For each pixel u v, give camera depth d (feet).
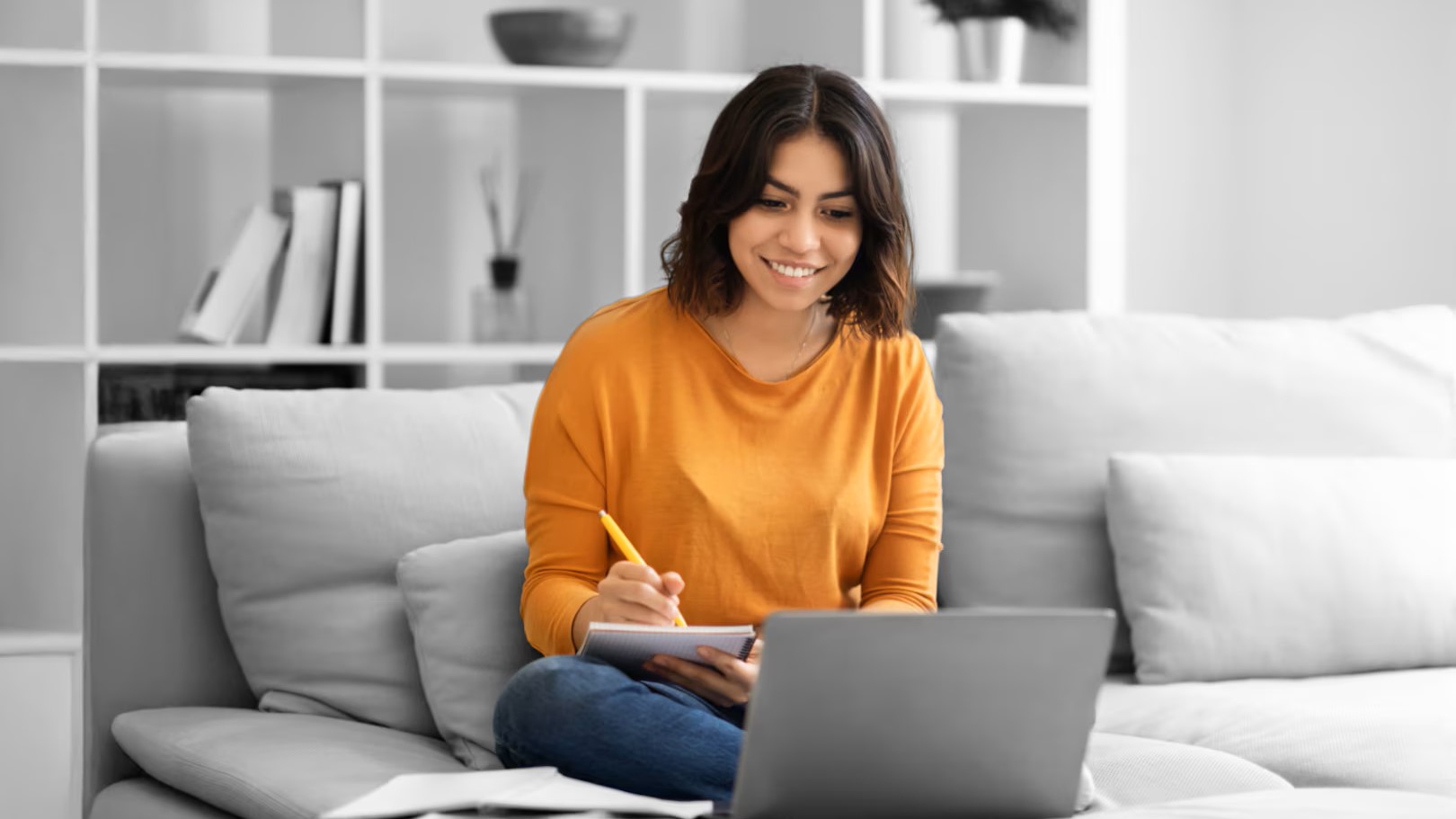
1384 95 12.99
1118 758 6.41
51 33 11.21
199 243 12.32
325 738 6.66
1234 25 14.34
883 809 5.12
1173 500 8.49
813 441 6.62
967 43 12.66
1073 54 12.82
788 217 6.30
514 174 12.94
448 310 12.92
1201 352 9.09
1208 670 8.33
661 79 11.99
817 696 4.83
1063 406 8.78
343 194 11.53
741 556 6.50
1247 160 14.29
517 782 5.46
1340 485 8.75
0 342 11.14
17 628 11.14
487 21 12.84
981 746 5.13
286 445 7.32
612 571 5.99
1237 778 6.22
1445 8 12.43
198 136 12.28
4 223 11.10
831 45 12.66
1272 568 8.45
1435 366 9.38
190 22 12.28
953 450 8.79
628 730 5.57
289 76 11.48
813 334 6.79
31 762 10.46
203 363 11.38
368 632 7.23
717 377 6.59
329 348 11.41
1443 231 12.48
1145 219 14.34
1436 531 8.70
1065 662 5.11
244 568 7.26
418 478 7.41
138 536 7.47
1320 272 13.62
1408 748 6.93
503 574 7.07
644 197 13.30
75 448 11.08
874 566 6.85
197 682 7.52
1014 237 13.33
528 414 7.83
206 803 6.70
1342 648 8.45
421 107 12.78
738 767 5.12
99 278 12.11
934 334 12.61
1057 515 8.68
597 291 12.37
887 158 6.40
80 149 11.02
